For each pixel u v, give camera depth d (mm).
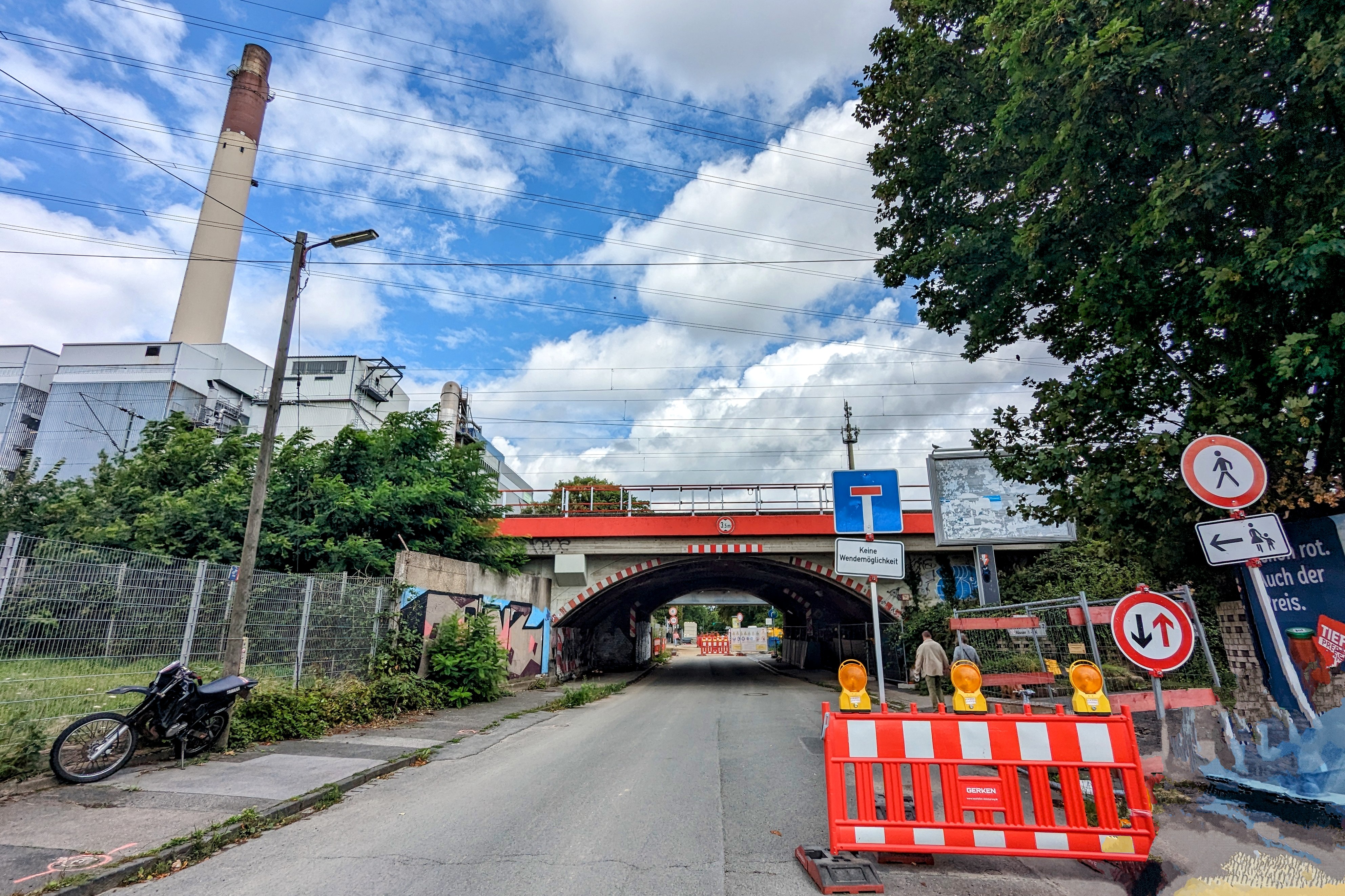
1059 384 8805
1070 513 8953
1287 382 6617
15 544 6586
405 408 42719
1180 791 5676
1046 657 10461
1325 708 6148
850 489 8234
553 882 4434
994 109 9266
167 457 17391
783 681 28797
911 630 22172
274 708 9492
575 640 30297
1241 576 7199
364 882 4426
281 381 10312
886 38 10414
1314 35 5465
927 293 11086
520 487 60812
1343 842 4480
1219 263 6656
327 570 15023
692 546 26016
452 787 7336
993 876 4582
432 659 14344
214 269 44281
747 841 5348
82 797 6102
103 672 7430
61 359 34594
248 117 47219
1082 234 8102
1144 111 6832
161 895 4242
